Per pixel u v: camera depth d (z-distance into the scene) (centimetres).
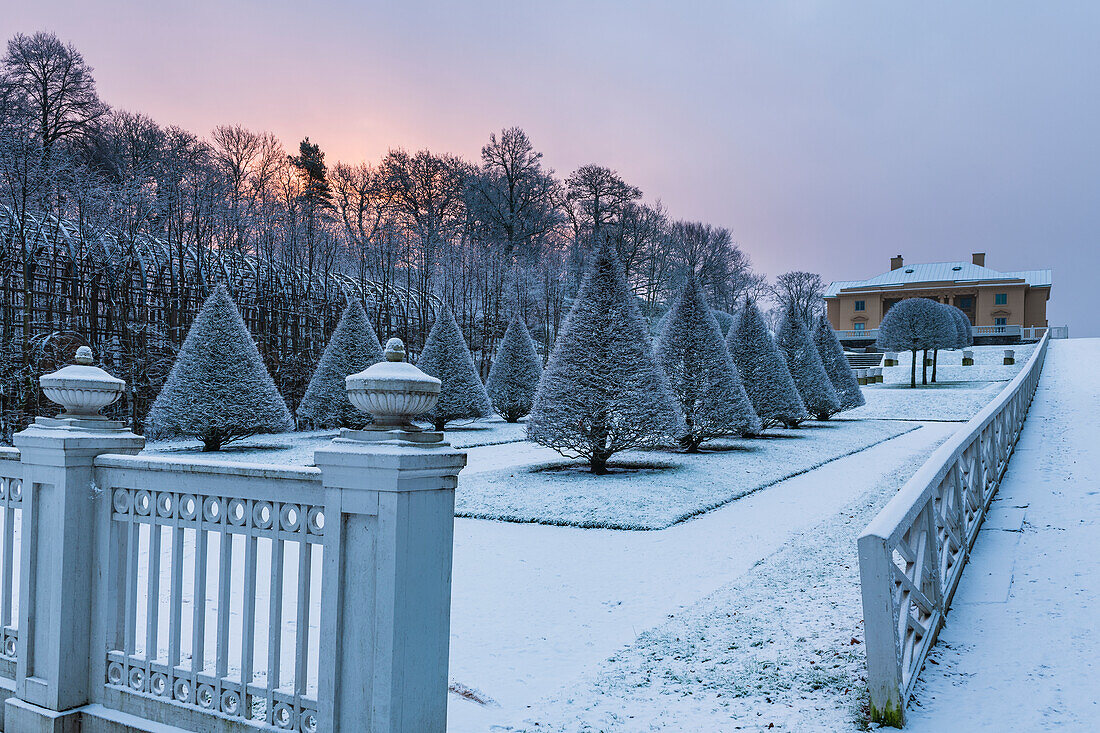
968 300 7694
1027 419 1767
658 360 1842
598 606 651
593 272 1445
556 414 1406
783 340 2795
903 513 386
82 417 368
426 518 282
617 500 1152
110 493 358
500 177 6594
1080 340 6225
